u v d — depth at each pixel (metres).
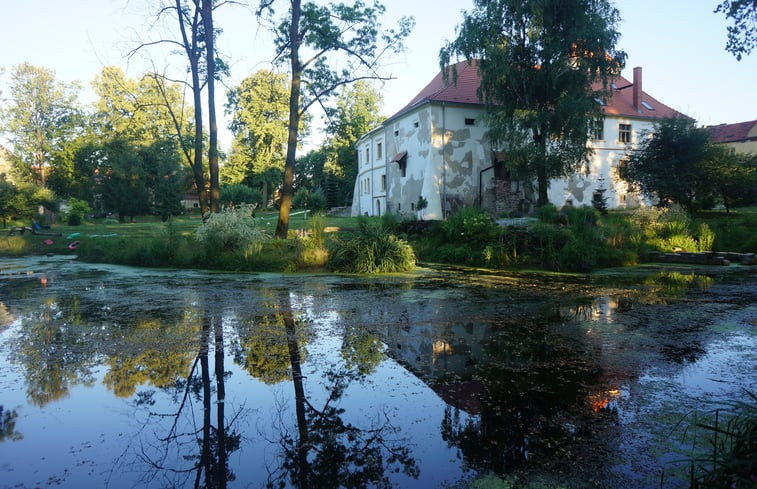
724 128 41.16
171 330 5.45
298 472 2.44
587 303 7.12
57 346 4.80
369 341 4.98
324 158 58.19
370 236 11.98
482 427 2.94
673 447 2.62
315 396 3.49
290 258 11.87
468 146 26.91
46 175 45.00
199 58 15.82
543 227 12.77
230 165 51.88
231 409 3.27
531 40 21.00
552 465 2.47
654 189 21.86
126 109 43.03
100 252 14.92
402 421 3.05
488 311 6.54
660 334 5.21
